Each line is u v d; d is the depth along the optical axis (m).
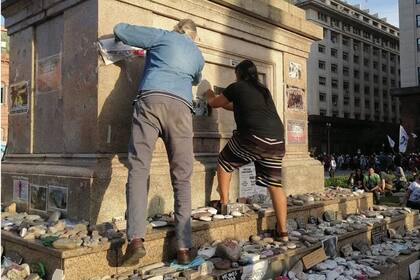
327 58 66.06
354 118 70.44
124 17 4.03
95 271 2.90
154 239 3.25
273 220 4.38
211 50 4.93
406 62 50.19
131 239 2.92
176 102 3.24
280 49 5.95
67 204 3.74
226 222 3.85
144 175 3.11
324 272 3.72
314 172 6.06
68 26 4.16
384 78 80.38
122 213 3.70
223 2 4.88
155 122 3.20
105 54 3.83
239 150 4.10
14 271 2.84
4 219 3.81
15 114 4.94
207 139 4.86
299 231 4.33
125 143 3.96
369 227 4.82
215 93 5.02
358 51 73.62
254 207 4.46
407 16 50.28
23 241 3.06
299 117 6.25
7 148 5.03
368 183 14.45
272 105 4.23
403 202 12.09
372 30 75.62
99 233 3.15
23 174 4.35
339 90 68.19
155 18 4.33
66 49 4.17
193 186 4.39
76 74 4.03
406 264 4.23
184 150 3.29
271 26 5.75
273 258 3.47
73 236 3.06
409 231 5.71
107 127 3.83
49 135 4.38
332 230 4.40
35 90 4.65
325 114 64.94
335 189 6.65
